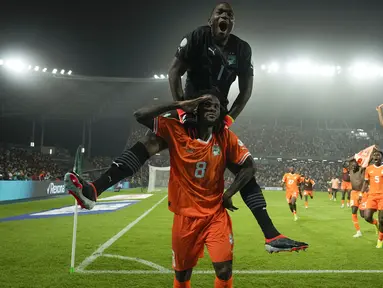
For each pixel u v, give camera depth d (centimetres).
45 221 1169
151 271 543
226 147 300
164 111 263
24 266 570
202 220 293
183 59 294
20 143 4409
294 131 5288
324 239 877
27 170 3075
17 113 4062
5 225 1066
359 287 476
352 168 942
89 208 245
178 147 289
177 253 301
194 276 520
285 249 258
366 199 892
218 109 279
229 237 296
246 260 632
